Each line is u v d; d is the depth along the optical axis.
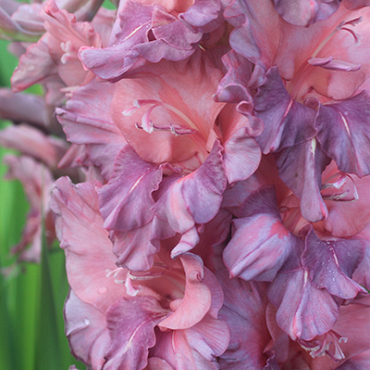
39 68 0.95
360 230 0.85
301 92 0.85
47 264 0.97
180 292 0.89
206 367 0.83
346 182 0.86
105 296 0.89
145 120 0.84
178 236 0.85
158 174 0.85
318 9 0.80
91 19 0.96
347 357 0.86
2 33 0.97
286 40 0.83
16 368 1.04
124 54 0.84
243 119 0.82
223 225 0.84
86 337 0.90
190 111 0.85
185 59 0.83
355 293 0.82
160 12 0.83
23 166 1.15
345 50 0.84
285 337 0.85
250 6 0.81
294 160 0.82
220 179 0.82
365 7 0.84
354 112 0.83
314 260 0.83
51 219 1.06
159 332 0.86
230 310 0.85
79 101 0.89
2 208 1.27
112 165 0.88
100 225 0.90
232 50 0.82
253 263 0.82
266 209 0.84
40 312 0.97
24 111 1.03
